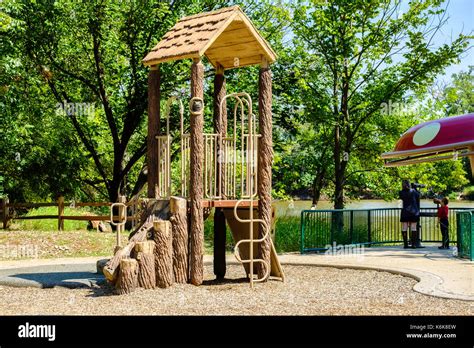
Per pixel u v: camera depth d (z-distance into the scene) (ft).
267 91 38.55
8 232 66.90
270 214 37.96
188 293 33.22
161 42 39.29
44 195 91.71
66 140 93.35
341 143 79.97
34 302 31.71
